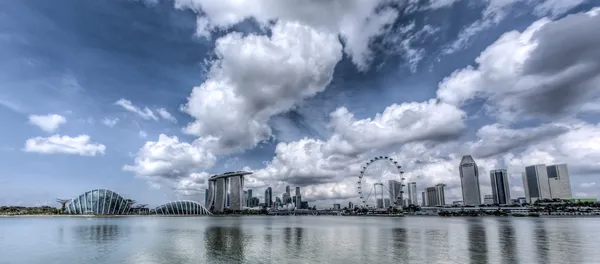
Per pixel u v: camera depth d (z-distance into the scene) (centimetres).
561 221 16750
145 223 15325
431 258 4462
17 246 5875
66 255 4812
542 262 4169
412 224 14375
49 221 17062
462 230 9738
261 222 17650
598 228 10369
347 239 7000
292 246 5766
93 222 16112
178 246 5794
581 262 4172
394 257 4538
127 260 4394
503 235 7812
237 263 4141
